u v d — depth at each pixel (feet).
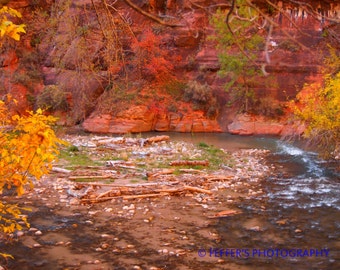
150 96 81.97
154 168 49.03
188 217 33.94
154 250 27.66
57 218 32.91
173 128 81.76
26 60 88.02
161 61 82.02
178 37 88.48
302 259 26.61
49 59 87.66
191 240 29.40
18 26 10.51
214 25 75.41
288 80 80.74
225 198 39.09
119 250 27.50
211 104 83.20
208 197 39.14
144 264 25.66
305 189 42.11
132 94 80.53
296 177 46.98
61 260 25.81
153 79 84.02
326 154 55.21
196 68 88.53
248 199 38.86
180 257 26.73
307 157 57.93
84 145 61.11
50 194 38.81
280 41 81.92
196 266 25.54
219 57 78.18
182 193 39.99
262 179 46.11
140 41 80.74
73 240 28.84
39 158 12.76
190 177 45.29
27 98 84.89
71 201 36.55
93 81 76.64
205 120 82.33
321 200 38.58
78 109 79.71
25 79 85.71
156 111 81.56
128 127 78.69
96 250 27.37
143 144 63.57
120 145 62.49
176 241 29.14
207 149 61.93
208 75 87.40
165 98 83.41
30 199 37.35
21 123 12.93
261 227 31.91
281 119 78.89
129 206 36.22
